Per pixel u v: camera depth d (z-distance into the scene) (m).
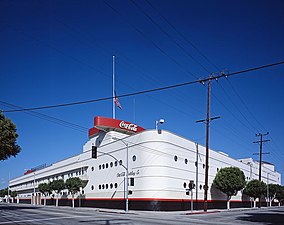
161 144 42.53
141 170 42.81
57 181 66.25
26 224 18.92
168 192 41.78
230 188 52.06
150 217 27.92
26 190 106.06
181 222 21.80
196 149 50.50
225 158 62.44
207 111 42.16
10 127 36.81
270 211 43.72
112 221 21.53
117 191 48.22
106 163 52.78
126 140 47.75
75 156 66.62
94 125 54.44
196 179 48.88
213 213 37.69
